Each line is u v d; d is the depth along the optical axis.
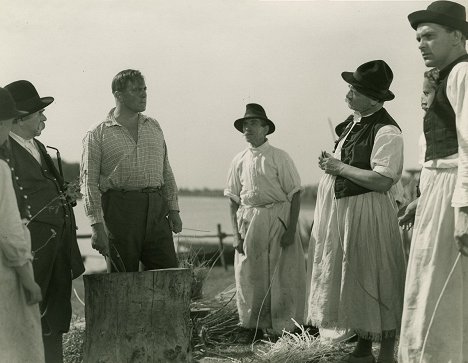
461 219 4.49
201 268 8.26
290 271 7.75
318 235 6.14
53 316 5.76
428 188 4.83
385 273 5.89
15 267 4.54
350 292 5.94
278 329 7.66
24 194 5.61
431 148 4.81
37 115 5.77
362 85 5.97
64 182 6.04
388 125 5.98
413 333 4.78
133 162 6.27
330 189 6.16
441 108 4.75
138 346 5.49
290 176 7.79
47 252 5.67
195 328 7.34
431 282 4.71
